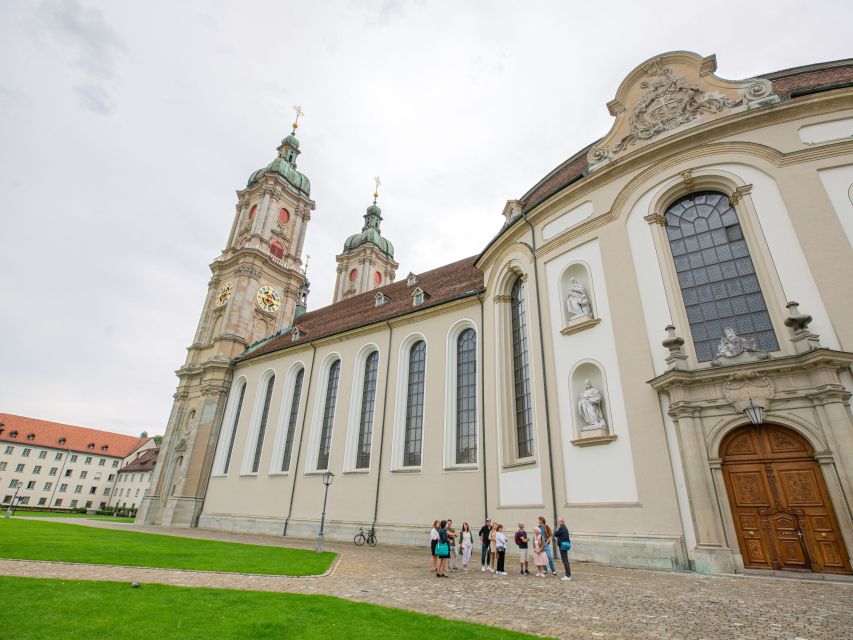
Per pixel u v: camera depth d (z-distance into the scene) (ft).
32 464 291.17
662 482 50.37
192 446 131.34
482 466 77.66
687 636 24.20
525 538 47.29
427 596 34.83
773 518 44.52
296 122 201.98
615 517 52.80
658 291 57.67
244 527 111.24
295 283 172.24
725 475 47.42
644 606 30.66
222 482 125.39
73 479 304.71
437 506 80.59
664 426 52.03
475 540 73.15
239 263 160.04
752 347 49.14
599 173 67.15
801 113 56.34
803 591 35.09
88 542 65.98
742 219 55.62
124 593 32.07
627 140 67.77
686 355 52.54
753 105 59.26
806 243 50.67
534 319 71.00
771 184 54.85
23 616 25.38
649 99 67.56
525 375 73.97
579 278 67.41
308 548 70.74
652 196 62.13
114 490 316.19
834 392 43.16
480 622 27.22
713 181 59.00
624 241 62.64
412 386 96.53
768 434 46.55
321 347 118.11
